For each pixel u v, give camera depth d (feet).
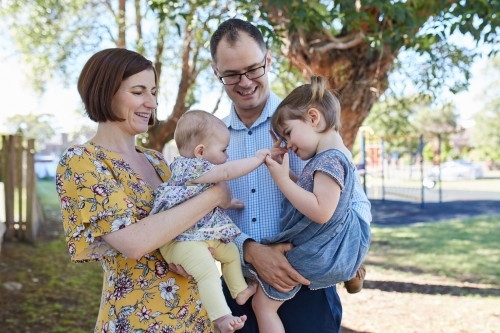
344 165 6.45
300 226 6.70
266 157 6.37
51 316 16.31
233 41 7.34
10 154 25.86
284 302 7.37
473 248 27.58
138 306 6.12
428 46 14.24
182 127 6.69
